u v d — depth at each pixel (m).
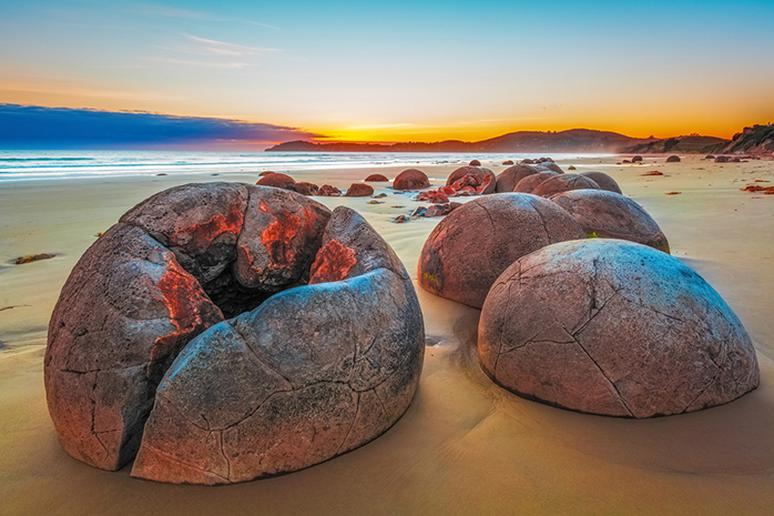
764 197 13.59
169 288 2.46
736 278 5.74
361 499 2.23
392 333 2.64
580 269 3.04
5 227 9.61
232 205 3.03
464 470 2.42
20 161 36.06
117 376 2.29
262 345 2.28
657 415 2.73
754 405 2.82
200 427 2.19
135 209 2.81
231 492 2.23
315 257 3.31
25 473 2.41
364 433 2.54
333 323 2.41
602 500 2.21
